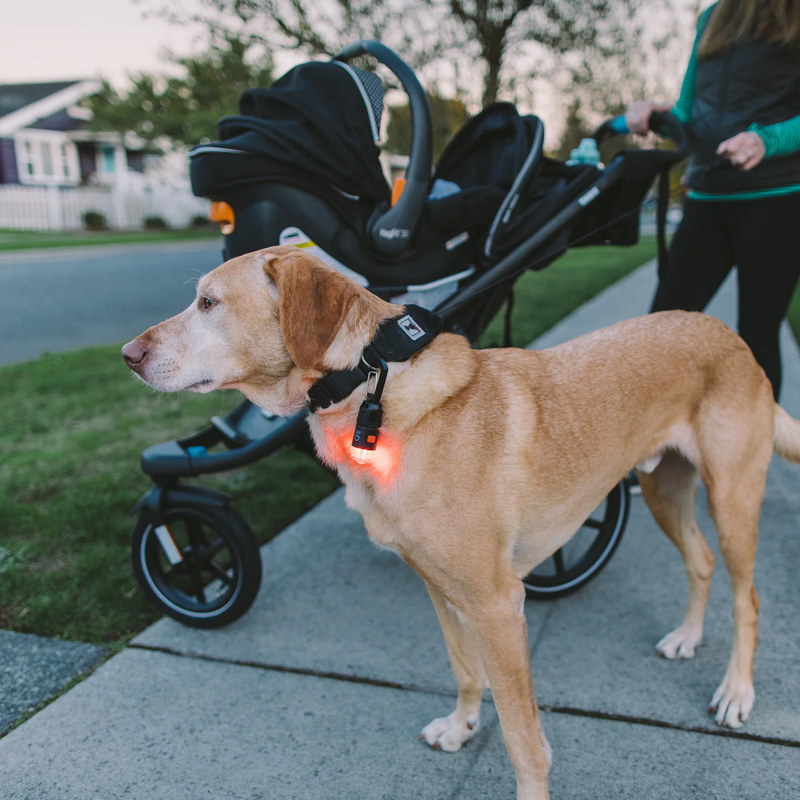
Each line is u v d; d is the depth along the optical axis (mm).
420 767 2039
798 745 2014
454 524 1830
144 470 2629
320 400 1951
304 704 2297
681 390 2227
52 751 2115
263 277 1958
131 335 8164
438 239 2871
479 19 7660
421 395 1884
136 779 2012
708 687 2283
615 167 2941
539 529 2051
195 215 30344
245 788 1978
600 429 2090
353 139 2543
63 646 2656
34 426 5113
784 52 2719
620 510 2777
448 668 2438
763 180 2842
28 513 3713
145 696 2350
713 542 3191
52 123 31812
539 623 2678
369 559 3195
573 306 9047
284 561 3201
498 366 2061
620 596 2824
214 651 2580
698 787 1894
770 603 2664
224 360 1980
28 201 26438
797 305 8719
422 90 2629
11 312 9625
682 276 3201
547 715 2189
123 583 3076
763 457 2250
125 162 32406
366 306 1949
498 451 1917
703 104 2986
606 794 1895
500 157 3188
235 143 2432
